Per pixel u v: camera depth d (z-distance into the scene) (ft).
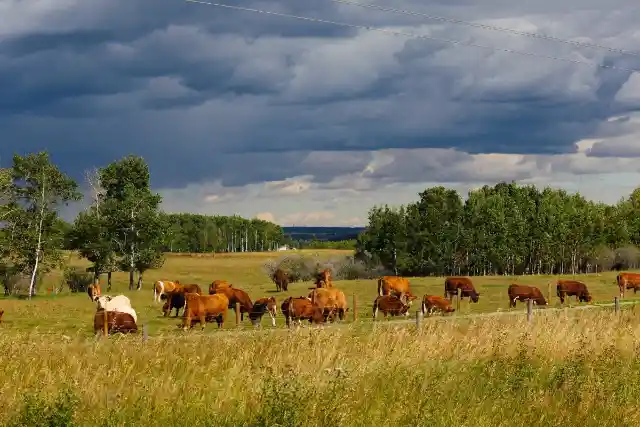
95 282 271.49
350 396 36.19
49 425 31.09
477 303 152.87
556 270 388.16
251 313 113.19
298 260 287.48
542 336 56.95
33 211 250.16
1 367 43.14
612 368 46.60
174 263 440.45
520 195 405.80
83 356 47.75
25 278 255.09
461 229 351.46
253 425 32.04
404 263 351.05
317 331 55.98
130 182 279.69
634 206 417.08
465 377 42.75
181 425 32.65
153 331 95.30
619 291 183.83
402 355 48.47
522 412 36.65
